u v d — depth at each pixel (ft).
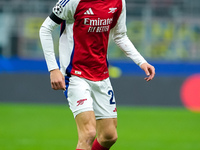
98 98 53.83
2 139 98.73
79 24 51.13
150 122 131.75
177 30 188.24
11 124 123.24
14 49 188.34
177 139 102.94
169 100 171.73
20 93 172.96
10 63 178.91
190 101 171.63
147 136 106.63
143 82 172.24
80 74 52.16
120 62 175.11
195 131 116.26
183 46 188.14
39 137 102.53
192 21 189.06
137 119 137.69
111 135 54.54
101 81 53.52
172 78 172.86
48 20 51.37
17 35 188.34
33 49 189.37
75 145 92.22
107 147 55.93
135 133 110.93
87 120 50.26
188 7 191.31
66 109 158.92
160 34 187.93
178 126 124.88
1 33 187.73
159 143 96.84
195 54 188.03
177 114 152.05
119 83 172.55
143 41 187.52
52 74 50.67
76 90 51.67
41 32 51.24
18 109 156.04
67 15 50.90
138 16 188.34
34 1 189.47
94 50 52.24
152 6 188.75
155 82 172.76
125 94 171.83
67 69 52.70
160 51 187.73
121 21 55.26
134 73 173.88
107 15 51.52
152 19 188.14
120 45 56.90
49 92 172.35
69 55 52.49
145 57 187.21
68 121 131.13
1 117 137.08
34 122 127.75
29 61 179.01
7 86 173.37
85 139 49.55
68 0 49.96
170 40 187.83
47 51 50.93
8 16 187.83
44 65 179.22
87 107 50.72
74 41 51.85
